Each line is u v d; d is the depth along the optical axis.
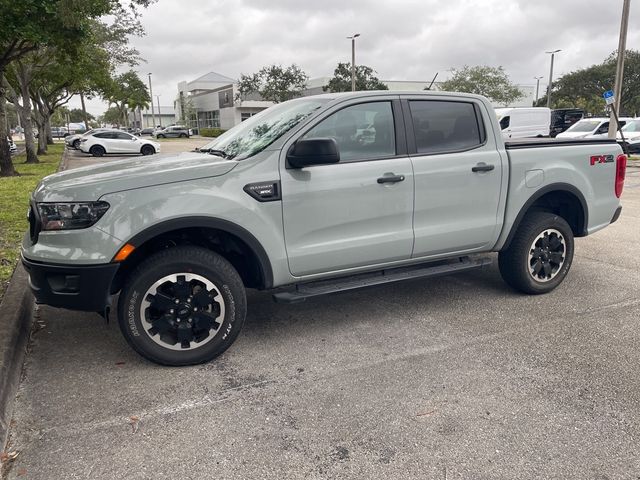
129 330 3.47
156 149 28.27
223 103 69.69
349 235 3.96
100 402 3.18
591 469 2.53
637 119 22.48
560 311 4.59
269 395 3.25
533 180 4.64
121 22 26.66
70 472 2.55
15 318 4.00
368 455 2.66
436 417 2.98
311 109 3.94
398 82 56.38
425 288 5.25
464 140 4.41
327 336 4.13
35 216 3.44
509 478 2.48
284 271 3.79
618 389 3.27
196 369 3.60
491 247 4.65
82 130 78.75
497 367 3.57
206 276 3.54
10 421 2.98
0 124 15.61
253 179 3.60
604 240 7.23
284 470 2.55
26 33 12.02
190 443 2.77
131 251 3.32
